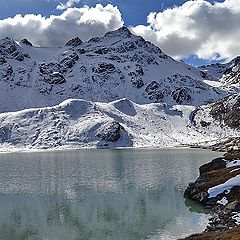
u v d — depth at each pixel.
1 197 74.00
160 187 80.88
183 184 83.94
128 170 108.81
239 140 187.75
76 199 71.25
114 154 163.62
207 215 57.25
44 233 52.12
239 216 52.38
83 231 52.53
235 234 38.84
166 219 56.16
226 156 87.75
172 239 47.03
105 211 62.38
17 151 194.50
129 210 62.56
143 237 48.69
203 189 67.69
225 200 61.19
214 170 76.81
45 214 61.44
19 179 95.38
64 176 99.44
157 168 111.94
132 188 80.50
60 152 182.12
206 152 164.25
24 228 54.41
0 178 97.31
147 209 62.62
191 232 49.28
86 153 171.88
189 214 58.38
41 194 76.12
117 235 50.09
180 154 156.38
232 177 67.19
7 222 57.53
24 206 66.75
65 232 52.41
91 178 95.12
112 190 78.69
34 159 147.38
